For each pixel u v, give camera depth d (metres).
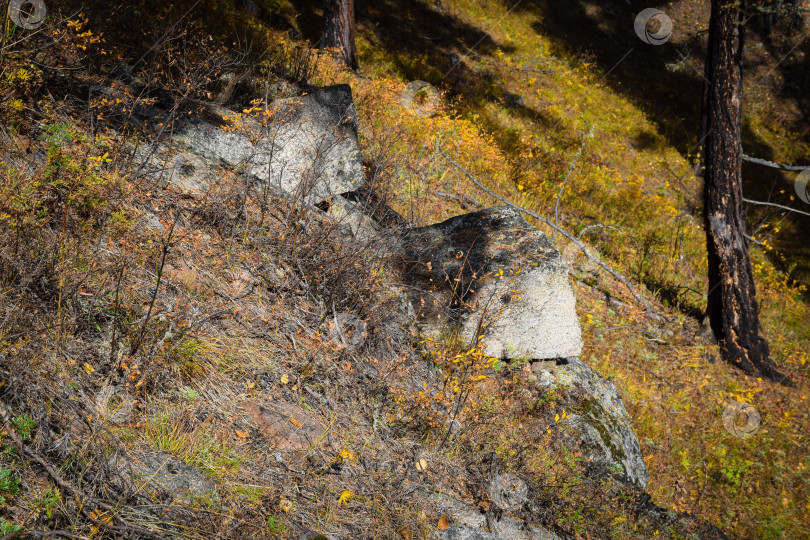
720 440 6.98
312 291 4.34
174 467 2.65
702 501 5.93
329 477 3.06
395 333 4.50
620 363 7.54
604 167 13.96
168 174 4.53
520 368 5.36
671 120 17.78
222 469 2.76
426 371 4.41
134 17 6.86
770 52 21.56
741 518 5.93
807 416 8.30
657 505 4.89
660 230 12.48
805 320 11.88
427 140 9.91
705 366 8.47
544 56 17.78
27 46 4.34
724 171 9.12
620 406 5.83
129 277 3.45
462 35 16.97
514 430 4.49
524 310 5.33
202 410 3.07
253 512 2.64
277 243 4.52
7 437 2.35
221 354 3.39
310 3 14.29
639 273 10.48
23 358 2.66
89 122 4.38
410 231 5.99
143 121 4.83
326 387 3.63
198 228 4.27
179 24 7.16
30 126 4.04
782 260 14.45
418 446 3.64
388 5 16.44
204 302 3.65
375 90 10.21
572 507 3.98
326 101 6.01
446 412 4.03
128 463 2.55
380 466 3.32
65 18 4.86
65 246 3.26
